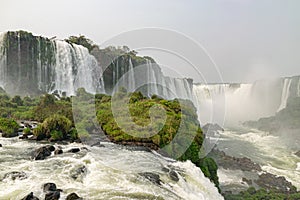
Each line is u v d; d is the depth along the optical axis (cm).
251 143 3142
